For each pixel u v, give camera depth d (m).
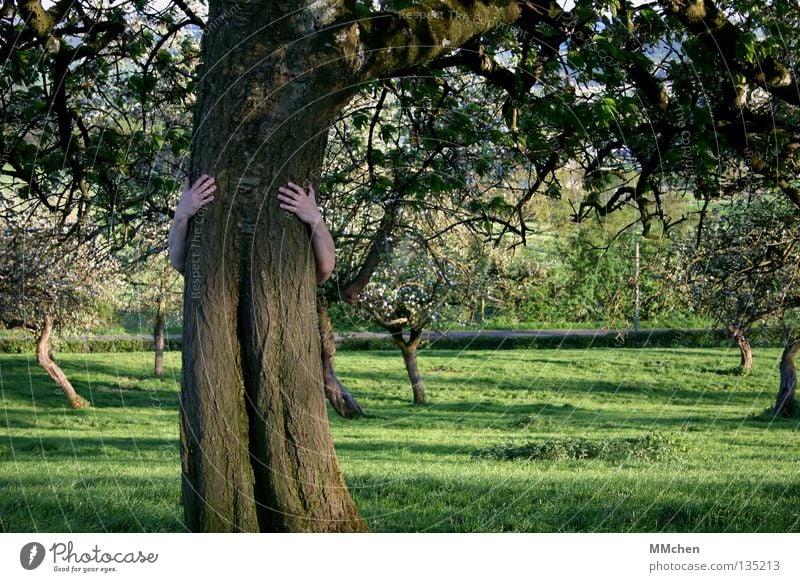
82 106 9.09
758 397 30.39
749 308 11.02
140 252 12.97
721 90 8.05
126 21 8.55
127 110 9.23
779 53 8.19
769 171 7.92
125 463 14.91
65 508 8.09
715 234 10.66
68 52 8.14
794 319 12.40
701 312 11.85
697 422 25.08
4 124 8.80
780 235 10.20
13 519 7.49
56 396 32.66
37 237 10.06
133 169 9.16
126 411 30.05
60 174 9.51
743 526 7.43
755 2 8.16
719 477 10.98
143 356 38.19
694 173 8.86
